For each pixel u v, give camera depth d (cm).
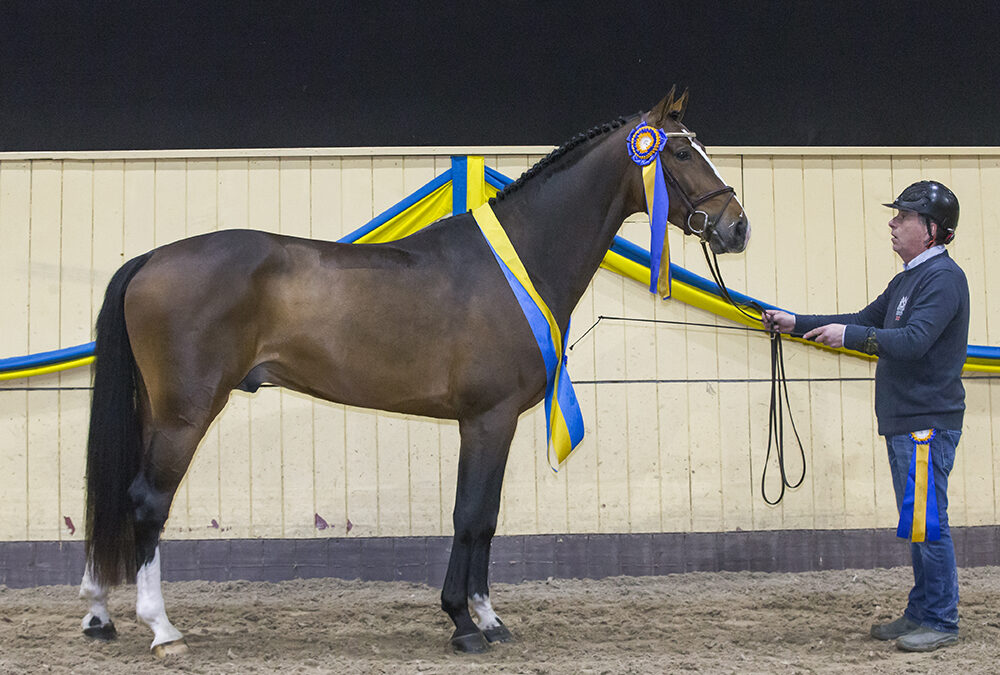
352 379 288
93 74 414
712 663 267
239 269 279
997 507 424
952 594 288
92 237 409
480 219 306
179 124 417
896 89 430
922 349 279
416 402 293
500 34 420
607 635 311
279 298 282
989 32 430
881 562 420
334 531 407
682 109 312
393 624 330
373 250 294
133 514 278
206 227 410
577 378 417
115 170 409
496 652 286
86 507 282
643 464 416
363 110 419
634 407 417
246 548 404
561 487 413
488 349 289
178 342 274
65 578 403
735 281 422
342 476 408
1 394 404
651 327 418
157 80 415
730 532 417
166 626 278
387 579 406
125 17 413
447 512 409
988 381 427
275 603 365
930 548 288
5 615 340
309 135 419
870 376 423
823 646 292
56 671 258
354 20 417
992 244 428
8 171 407
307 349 285
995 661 266
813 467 420
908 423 289
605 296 418
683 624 326
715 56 425
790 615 339
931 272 289
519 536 411
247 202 411
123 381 281
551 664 266
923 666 261
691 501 417
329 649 291
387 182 412
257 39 416
